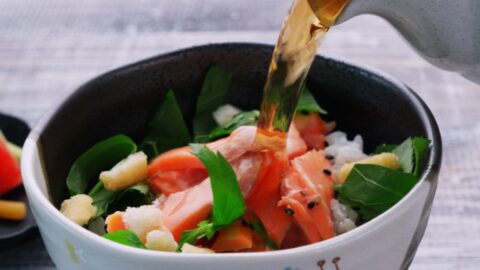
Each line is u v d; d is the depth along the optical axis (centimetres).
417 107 43
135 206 43
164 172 44
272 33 61
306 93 47
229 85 48
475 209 50
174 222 40
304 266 36
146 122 47
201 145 41
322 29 40
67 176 43
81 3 66
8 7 65
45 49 62
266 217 41
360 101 46
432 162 39
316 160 43
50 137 42
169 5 65
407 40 41
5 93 58
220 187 40
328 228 41
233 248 40
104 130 46
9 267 48
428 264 47
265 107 42
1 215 51
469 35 39
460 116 55
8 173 53
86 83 44
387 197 42
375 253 37
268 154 42
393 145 44
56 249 38
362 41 62
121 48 61
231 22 63
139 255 36
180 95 47
